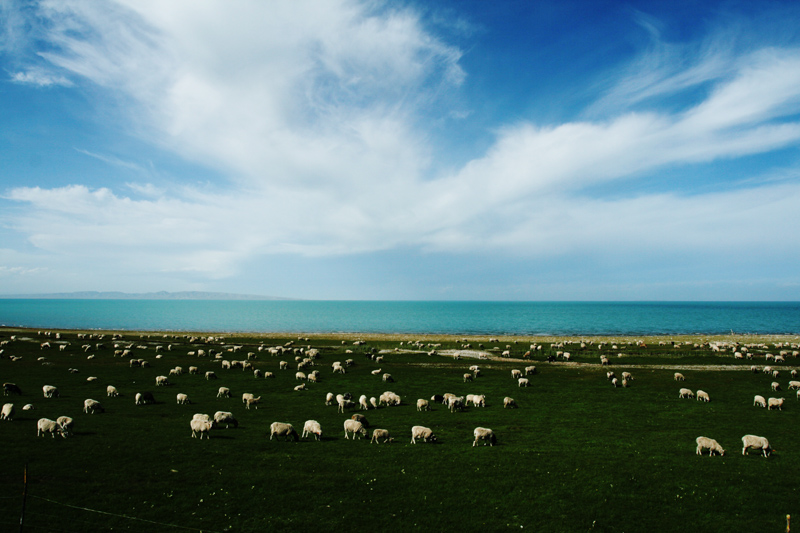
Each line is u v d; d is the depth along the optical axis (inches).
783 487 1002.7
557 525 831.7
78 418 1414.9
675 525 836.6
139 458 1072.8
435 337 5472.4
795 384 2166.6
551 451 1234.0
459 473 1061.1
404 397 1989.4
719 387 2237.9
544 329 7662.4
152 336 4665.4
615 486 1000.9
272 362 3016.7
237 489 936.3
